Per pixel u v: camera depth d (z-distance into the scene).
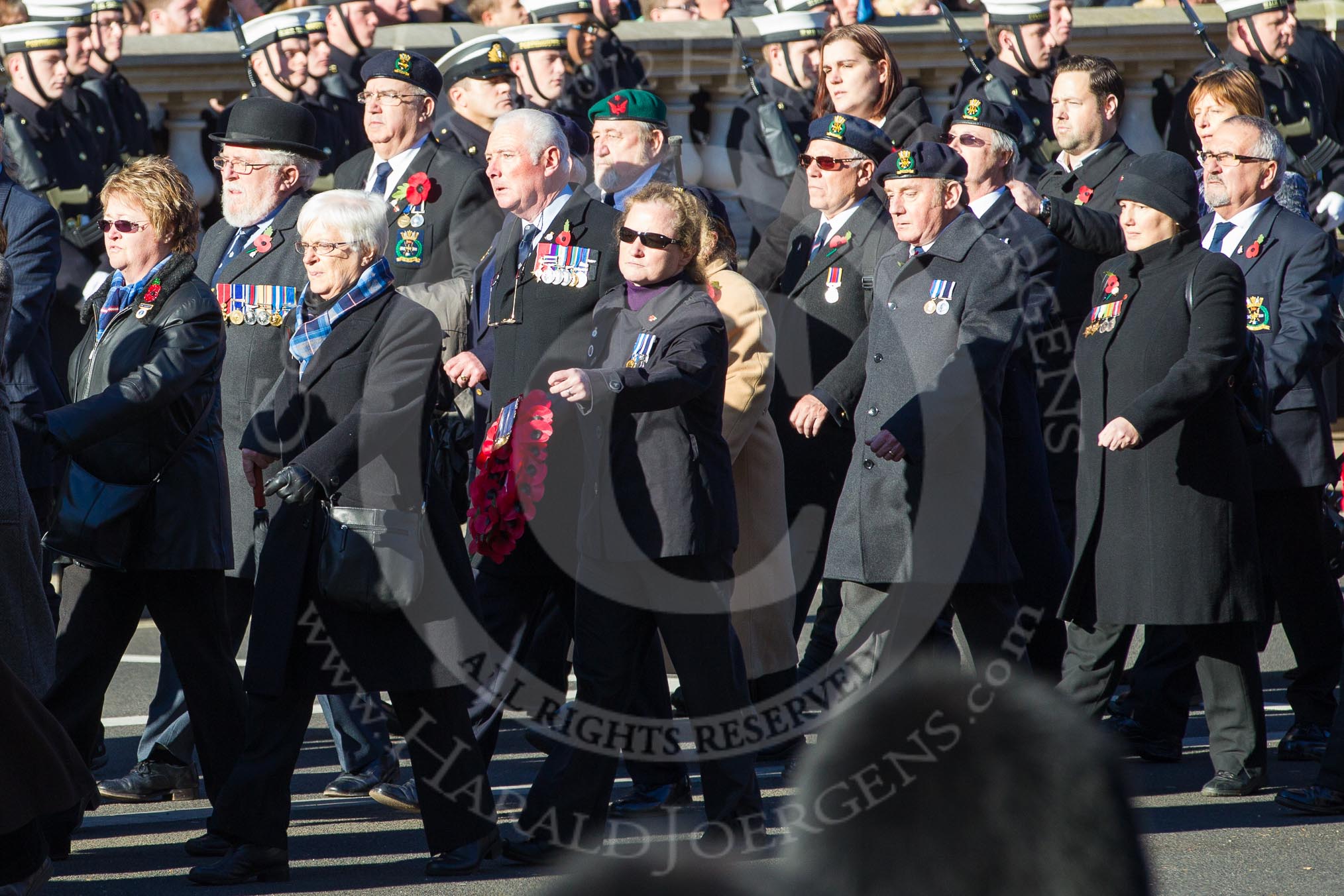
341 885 14.33
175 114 28.50
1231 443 16.95
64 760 12.24
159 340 15.33
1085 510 17.58
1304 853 14.96
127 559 15.36
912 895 2.80
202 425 15.79
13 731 11.88
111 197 15.60
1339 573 19.58
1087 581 17.75
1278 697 22.92
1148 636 19.39
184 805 17.84
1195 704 23.03
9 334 19.38
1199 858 14.84
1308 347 18.91
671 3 30.25
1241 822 16.14
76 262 25.34
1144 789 17.66
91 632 15.73
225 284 18.78
